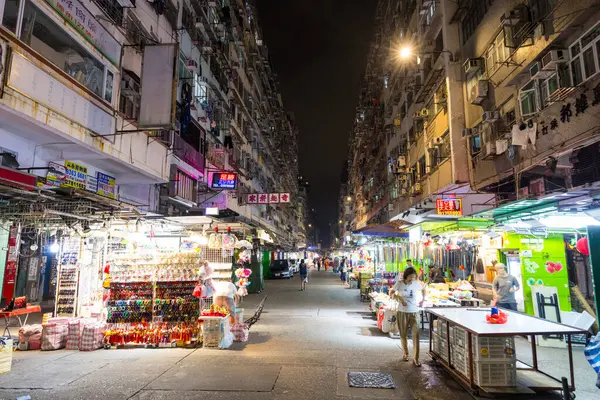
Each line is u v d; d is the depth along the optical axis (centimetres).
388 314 874
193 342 769
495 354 513
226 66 1998
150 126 810
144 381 555
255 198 2080
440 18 1315
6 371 595
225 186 1553
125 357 693
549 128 775
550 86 767
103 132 747
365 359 676
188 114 1325
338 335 887
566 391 377
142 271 820
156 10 1117
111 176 937
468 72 1130
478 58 1085
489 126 1026
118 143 803
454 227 1088
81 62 700
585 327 505
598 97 642
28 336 755
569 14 689
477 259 1320
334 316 1177
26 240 1188
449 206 1062
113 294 817
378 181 2922
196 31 1548
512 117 945
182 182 1313
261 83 3309
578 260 878
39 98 582
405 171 1894
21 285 1319
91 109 710
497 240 1016
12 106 530
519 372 577
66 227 852
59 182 695
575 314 603
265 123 3525
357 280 2247
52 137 654
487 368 511
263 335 888
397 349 752
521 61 862
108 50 773
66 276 914
